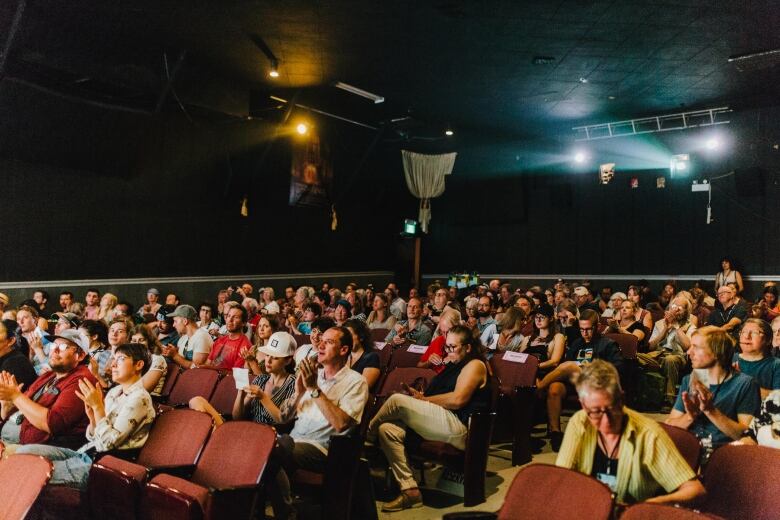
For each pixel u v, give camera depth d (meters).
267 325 5.80
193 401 4.09
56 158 9.84
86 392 3.66
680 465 2.52
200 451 3.40
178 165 11.59
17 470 2.76
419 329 7.12
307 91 11.07
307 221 14.82
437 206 17.19
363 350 5.14
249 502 2.99
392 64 9.64
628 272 14.22
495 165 15.83
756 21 7.79
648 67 9.67
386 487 4.61
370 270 16.62
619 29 8.15
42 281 10.09
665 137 13.40
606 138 13.89
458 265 16.91
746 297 12.41
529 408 5.24
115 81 8.84
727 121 12.47
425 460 4.38
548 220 15.43
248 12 7.80
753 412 3.35
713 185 12.85
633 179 14.06
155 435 3.62
